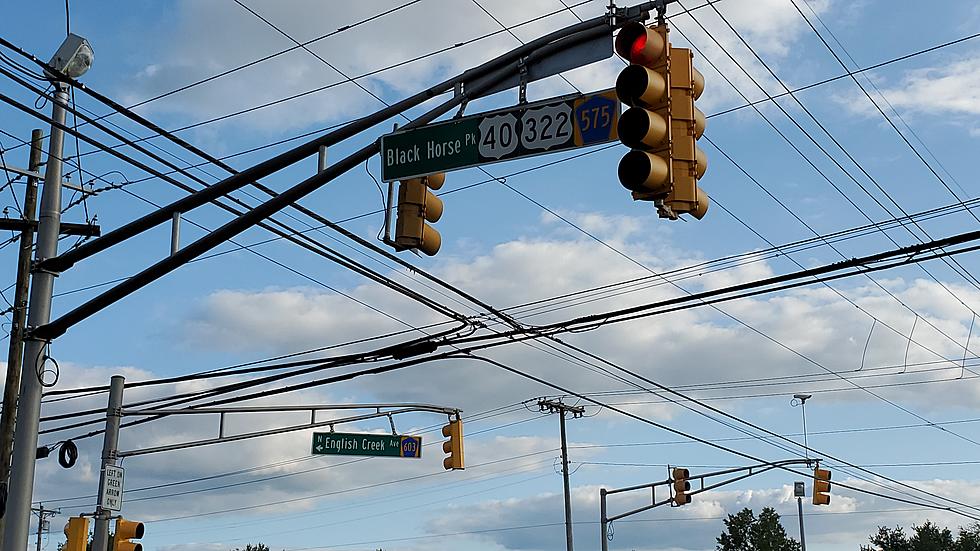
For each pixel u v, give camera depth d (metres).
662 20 9.84
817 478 37.91
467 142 11.36
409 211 11.73
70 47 17.56
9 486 16.14
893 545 100.19
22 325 21.19
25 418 16.27
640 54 9.46
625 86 9.43
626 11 10.80
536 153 10.97
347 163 12.05
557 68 11.10
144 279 14.03
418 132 11.62
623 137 9.35
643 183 9.20
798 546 103.94
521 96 11.23
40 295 16.73
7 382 20.83
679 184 9.35
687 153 9.41
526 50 11.20
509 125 11.16
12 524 15.99
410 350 20.33
